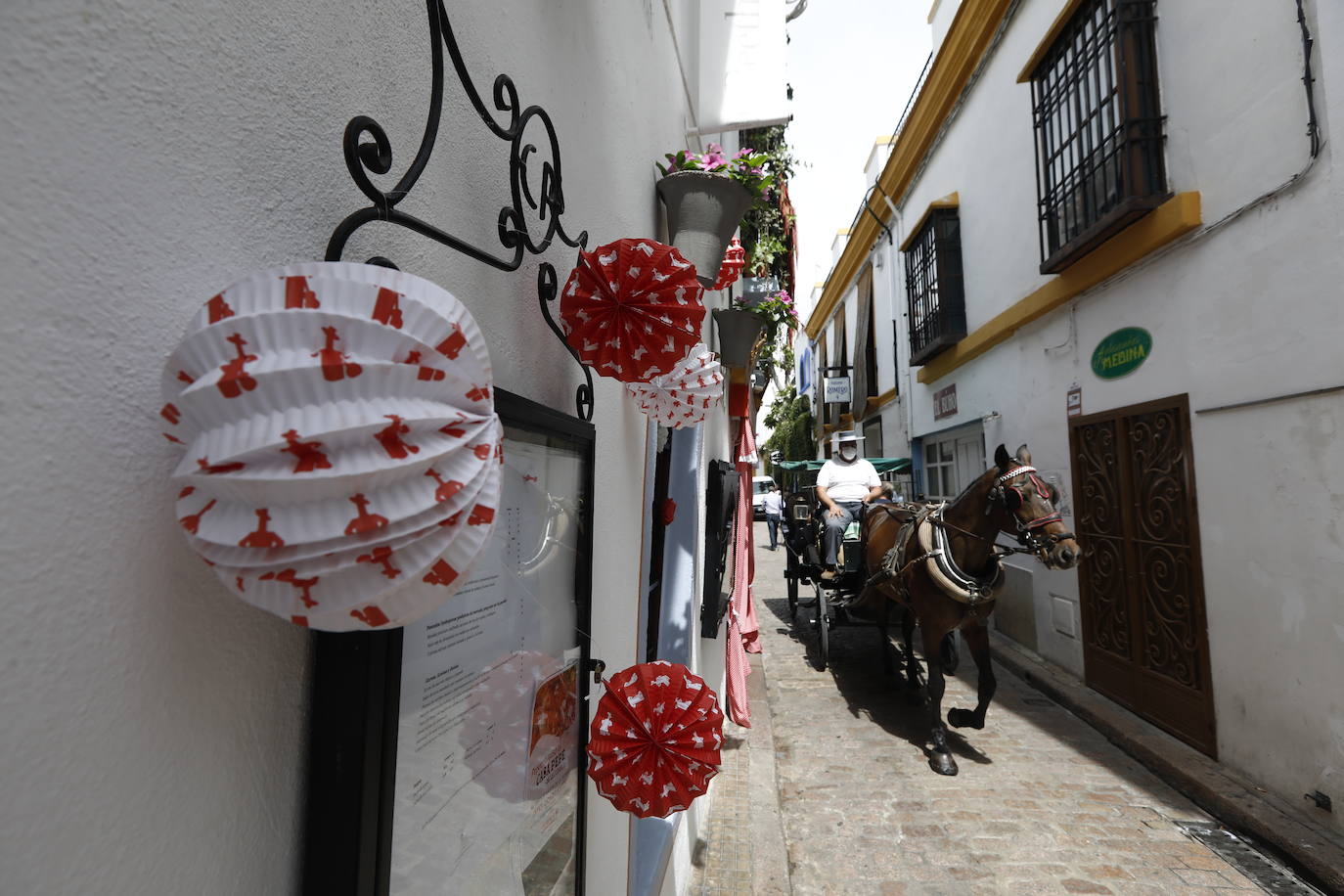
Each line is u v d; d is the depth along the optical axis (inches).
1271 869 120.9
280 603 18.1
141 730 17.8
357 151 24.0
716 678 168.1
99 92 17.1
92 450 16.8
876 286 494.0
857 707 211.5
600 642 60.1
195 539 17.3
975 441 327.9
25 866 14.9
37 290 15.6
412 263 31.1
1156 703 174.9
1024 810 143.9
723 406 179.0
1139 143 169.0
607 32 67.9
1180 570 165.9
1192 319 159.3
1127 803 145.7
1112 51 177.2
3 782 14.6
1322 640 125.4
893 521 211.0
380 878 23.9
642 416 81.0
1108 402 197.0
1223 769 149.5
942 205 319.9
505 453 36.8
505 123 42.2
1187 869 121.4
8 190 15.1
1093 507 207.3
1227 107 146.0
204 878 19.6
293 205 24.0
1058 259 203.9
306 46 24.8
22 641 15.1
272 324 17.2
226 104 21.1
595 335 42.8
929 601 169.8
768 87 140.5
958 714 180.4
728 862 118.0
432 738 29.4
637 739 42.2
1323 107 122.6
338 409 16.9
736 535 180.4
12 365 15.0
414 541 17.6
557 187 43.6
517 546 38.9
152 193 18.5
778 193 189.8
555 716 44.5
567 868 46.8
